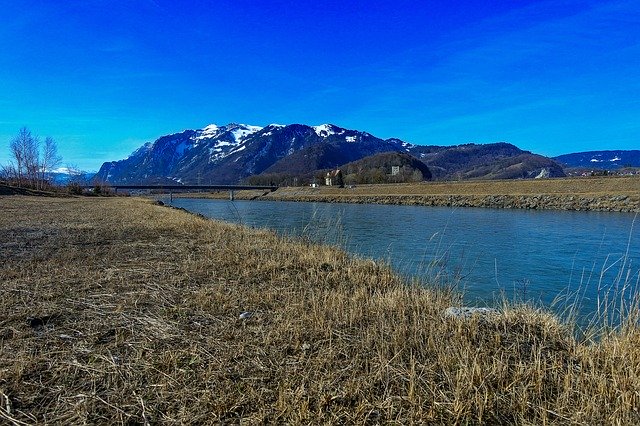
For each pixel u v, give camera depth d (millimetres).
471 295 9844
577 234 23797
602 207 44594
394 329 4668
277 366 3738
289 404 3086
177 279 6992
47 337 4281
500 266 13938
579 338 5184
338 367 3754
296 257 9688
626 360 3793
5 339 4211
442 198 62188
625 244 19531
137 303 5555
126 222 17703
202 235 13492
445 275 9922
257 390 3326
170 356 3809
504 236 22703
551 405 3211
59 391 3232
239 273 7742
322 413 2992
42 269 7570
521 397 3242
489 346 4230
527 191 60781
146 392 3254
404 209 51094
